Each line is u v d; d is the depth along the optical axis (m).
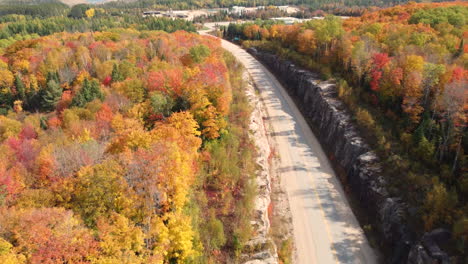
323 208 53.72
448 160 48.00
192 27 188.50
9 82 94.06
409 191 46.19
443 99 49.06
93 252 26.34
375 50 74.31
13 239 27.19
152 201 32.19
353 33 89.00
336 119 67.88
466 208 40.47
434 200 41.25
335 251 45.81
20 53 108.50
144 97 67.50
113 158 37.72
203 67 71.94
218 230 39.19
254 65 125.44
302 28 114.81
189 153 43.12
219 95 57.94
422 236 40.09
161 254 28.78
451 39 71.88
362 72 73.62
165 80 66.69
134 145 41.19
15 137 61.22
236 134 61.47
